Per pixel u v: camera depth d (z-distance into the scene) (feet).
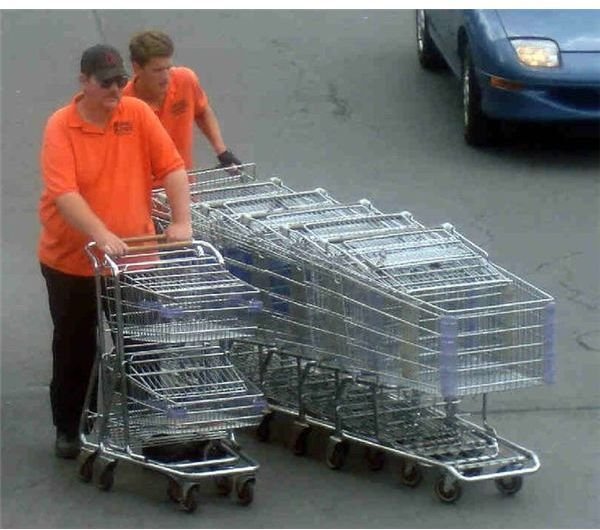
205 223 26.12
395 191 40.52
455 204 39.65
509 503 23.97
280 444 26.40
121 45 51.39
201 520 23.27
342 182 41.06
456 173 42.04
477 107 43.21
